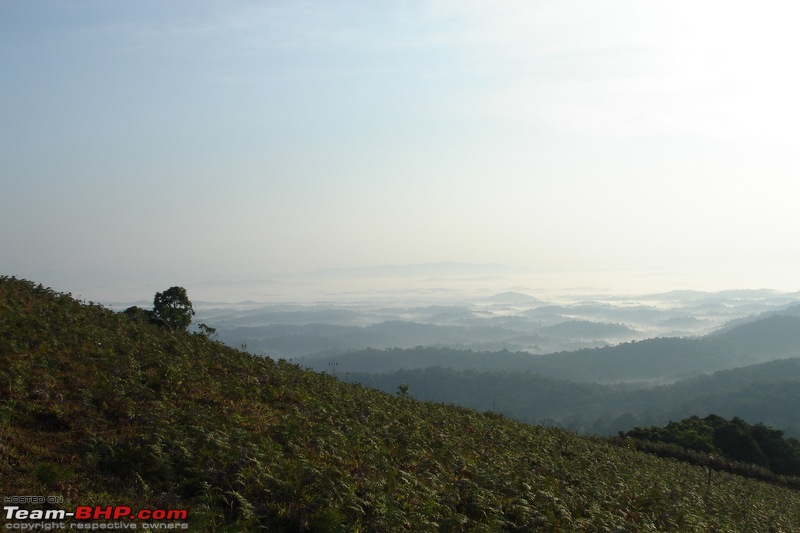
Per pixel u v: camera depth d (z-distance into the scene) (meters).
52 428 12.45
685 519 17.81
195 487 11.39
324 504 11.23
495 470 17.08
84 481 10.79
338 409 19.17
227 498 11.10
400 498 12.62
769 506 27.03
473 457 18.33
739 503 25.03
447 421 23.52
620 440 41.59
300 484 11.76
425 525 11.57
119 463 11.55
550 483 17.33
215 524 10.31
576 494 17.11
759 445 50.91
